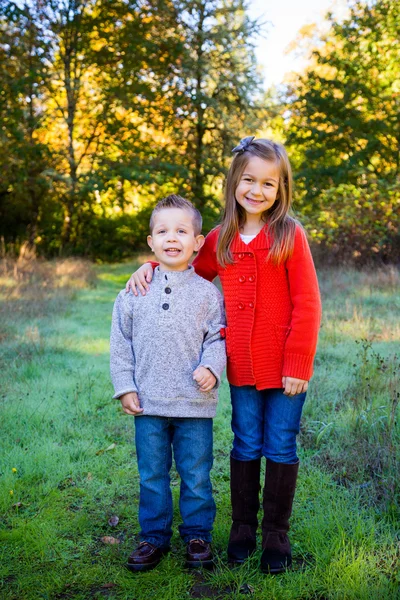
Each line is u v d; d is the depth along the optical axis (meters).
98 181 16.64
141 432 2.29
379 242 11.91
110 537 2.51
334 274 10.60
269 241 2.23
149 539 2.31
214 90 19.28
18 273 11.02
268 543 2.26
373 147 15.20
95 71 17.91
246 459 2.31
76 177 17.25
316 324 2.21
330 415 3.84
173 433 2.42
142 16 17.42
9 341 6.14
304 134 16.59
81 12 16.75
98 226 19.72
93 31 17.17
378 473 3.00
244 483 2.32
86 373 5.07
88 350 6.03
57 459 3.29
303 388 2.21
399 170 14.84
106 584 2.18
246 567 2.26
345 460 3.20
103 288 11.40
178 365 2.23
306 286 2.21
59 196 18.33
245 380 2.27
